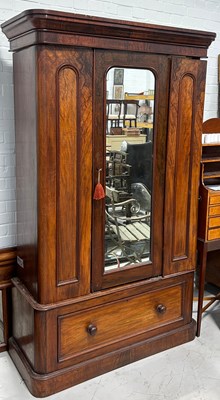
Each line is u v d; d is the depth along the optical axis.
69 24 1.64
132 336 2.20
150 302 2.22
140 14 2.50
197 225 2.33
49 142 1.74
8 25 1.82
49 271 1.87
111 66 1.81
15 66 1.94
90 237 1.95
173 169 2.11
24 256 2.06
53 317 1.92
